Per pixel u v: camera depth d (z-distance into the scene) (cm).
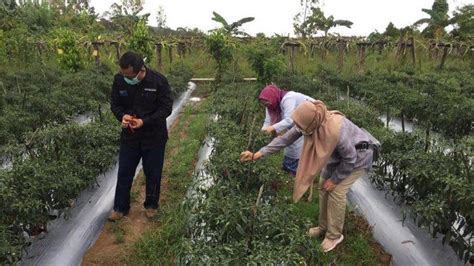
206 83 1537
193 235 349
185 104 1160
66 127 547
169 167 636
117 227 454
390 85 1086
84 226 458
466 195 364
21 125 699
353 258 399
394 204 507
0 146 647
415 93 975
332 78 1266
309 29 2291
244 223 328
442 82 1095
